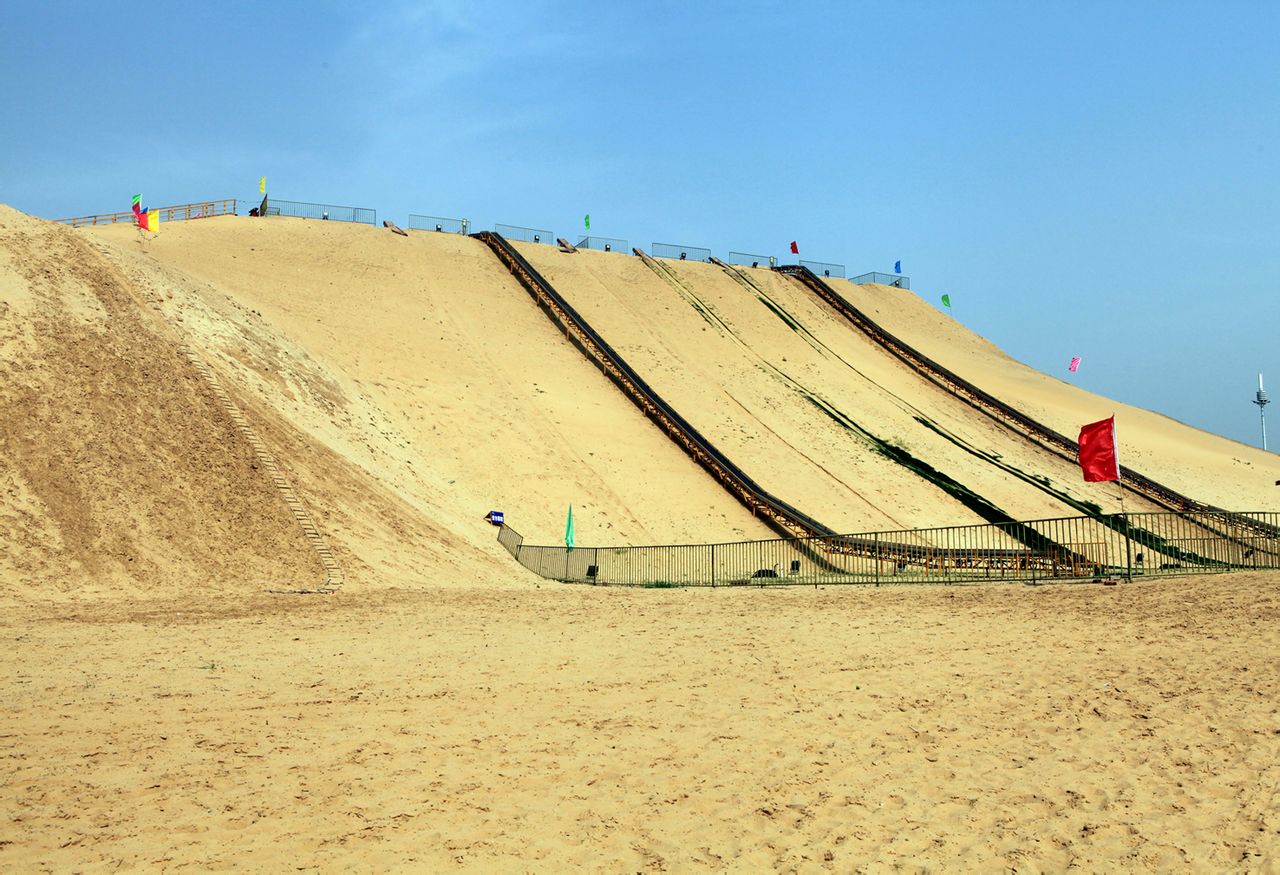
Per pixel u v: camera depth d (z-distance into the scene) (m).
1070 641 16.77
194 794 9.21
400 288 72.06
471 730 11.72
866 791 9.29
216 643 18.94
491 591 32.59
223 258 67.19
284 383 46.44
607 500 51.19
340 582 31.30
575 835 8.24
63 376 35.06
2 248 41.28
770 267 105.06
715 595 30.38
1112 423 28.25
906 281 114.38
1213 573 25.50
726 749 10.82
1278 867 7.13
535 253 89.38
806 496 55.06
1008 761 10.07
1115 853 7.59
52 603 25.53
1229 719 11.00
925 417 73.50
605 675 15.37
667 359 73.38
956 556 35.00
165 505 32.06
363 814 8.70
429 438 52.66
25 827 8.25
